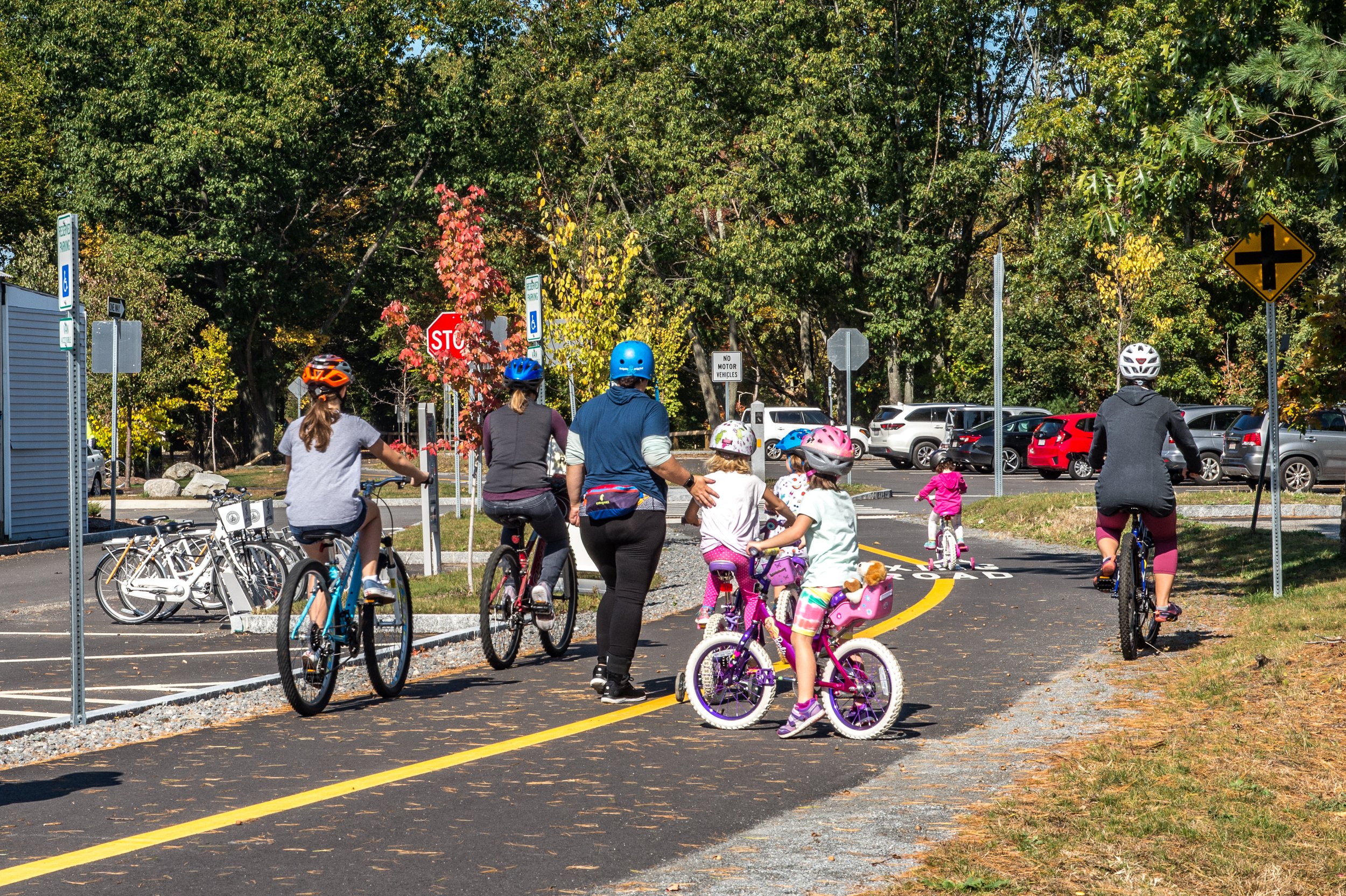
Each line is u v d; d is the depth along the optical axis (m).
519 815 5.63
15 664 10.53
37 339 23.02
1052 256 45.03
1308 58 10.18
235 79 50.09
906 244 47.31
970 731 7.33
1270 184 12.06
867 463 48.41
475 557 17.84
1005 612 12.52
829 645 7.35
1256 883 4.50
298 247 53.47
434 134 52.22
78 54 50.62
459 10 52.44
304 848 5.16
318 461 8.35
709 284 49.88
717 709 7.71
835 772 6.44
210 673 9.96
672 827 5.41
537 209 53.62
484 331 14.52
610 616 8.57
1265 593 12.04
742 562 8.60
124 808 5.85
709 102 50.47
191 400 56.16
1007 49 49.09
